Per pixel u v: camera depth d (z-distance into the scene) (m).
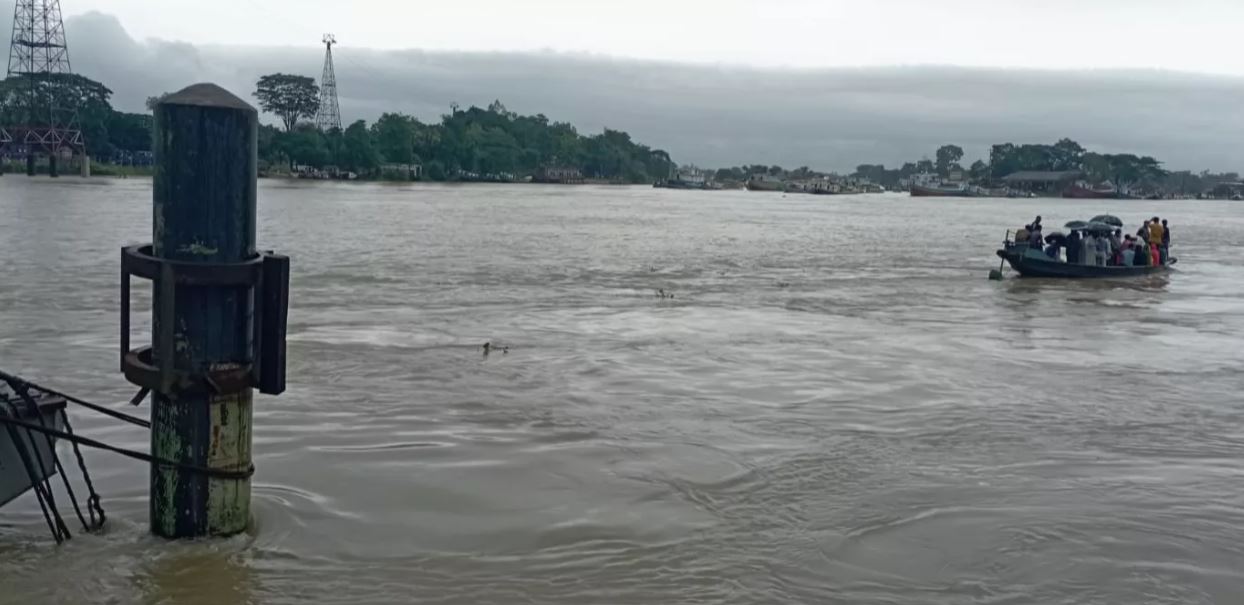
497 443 9.74
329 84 184.50
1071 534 7.82
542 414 10.88
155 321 6.73
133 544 6.94
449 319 17.47
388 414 10.66
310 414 10.55
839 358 14.66
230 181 6.54
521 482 8.63
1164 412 12.01
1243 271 35.41
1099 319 20.73
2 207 53.53
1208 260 41.81
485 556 7.12
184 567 6.64
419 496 8.21
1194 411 12.10
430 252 32.22
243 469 7.08
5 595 6.18
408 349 14.38
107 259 26.05
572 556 7.16
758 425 10.70
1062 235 32.81
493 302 20.08
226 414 6.87
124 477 8.36
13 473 6.76
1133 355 16.11
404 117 187.88
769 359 14.42
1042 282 29.06
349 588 6.53
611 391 12.07
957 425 11.02
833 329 17.66
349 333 15.61
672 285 24.75
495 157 193.62
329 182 149.88
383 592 6.50
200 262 6.48
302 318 17.16
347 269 25.73
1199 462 9.90
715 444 9.92
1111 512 8.34
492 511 7.96
